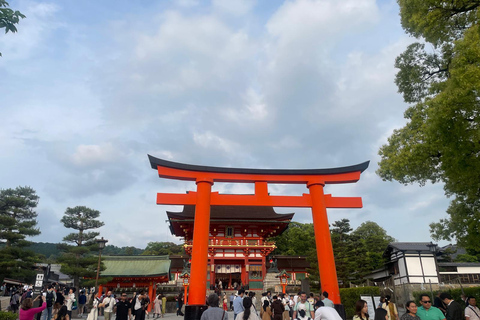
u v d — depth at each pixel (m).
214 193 18.81
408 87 16.41
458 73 10.44
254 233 42.09
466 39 10.62
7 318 13.28
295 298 18.20
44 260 56.28
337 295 16.91
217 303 6.98
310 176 19.80
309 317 12.26
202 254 16.73
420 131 14.02
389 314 10.77
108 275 35.16
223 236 41.47
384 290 33.94
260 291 37.03
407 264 35.72
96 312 18.09
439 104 11.09
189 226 41.22
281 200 19.16
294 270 44.22
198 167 18.91
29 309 8.55
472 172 11.73
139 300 15.77
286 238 61.47
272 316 13.70
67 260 31.05
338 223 47.06
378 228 62.53
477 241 14.10
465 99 10.52
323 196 19.28
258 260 40.66
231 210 45.06
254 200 18.94
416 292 23.53
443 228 16.34
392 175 15.52
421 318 7.63
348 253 39.22
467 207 15.05
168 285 40.62
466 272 38.94
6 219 32.88
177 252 87.88
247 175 19.39
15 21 7.80
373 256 46.44
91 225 36.84
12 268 32.03
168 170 18.44
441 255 42.19
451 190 14.72
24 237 33.62
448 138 11.58
